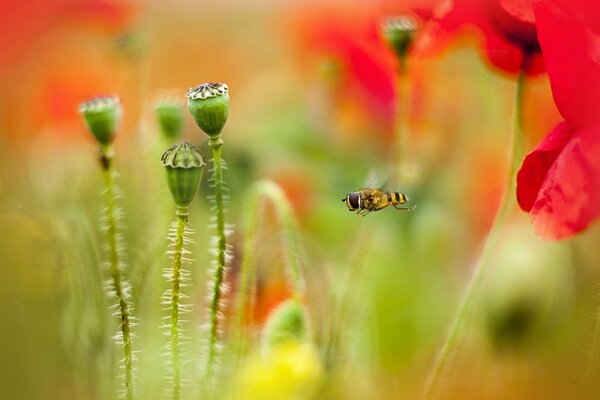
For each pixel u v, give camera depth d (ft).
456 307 2.38
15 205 2.50
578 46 1.88
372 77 2.56
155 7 3.19
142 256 2.24
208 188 2.47
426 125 2.55
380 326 2.33
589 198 1.88
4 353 2.33
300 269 2.14
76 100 2.63
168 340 2.23
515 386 2.23
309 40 2.65
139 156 2.44
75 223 2.24
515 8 2.04
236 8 3.34
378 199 2.21
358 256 2.27
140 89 2.57
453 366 2.12
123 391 2.05
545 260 2.24
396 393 2.30
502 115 2.57
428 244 2.41
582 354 2.11
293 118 2.62
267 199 2.30
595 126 1.88
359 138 2.57
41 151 2.57
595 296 2.12
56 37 2.66
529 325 2.23
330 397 2.14
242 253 2.24
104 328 2.20
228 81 3.13
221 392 2.08
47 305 2.36
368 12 2.54
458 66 2.58
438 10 2.13
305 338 2.11
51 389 2.33
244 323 2.11
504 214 2.05
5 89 2.64
